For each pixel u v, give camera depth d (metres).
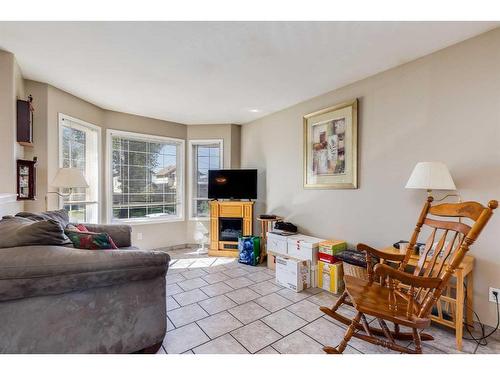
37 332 1.32
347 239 2.94
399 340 1.82
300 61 2.39
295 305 2.39
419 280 1.34
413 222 2.35
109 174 3.90
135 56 2.30
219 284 2.90
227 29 1.89
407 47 2.13
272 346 1.76
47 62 2.42
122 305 1.52
